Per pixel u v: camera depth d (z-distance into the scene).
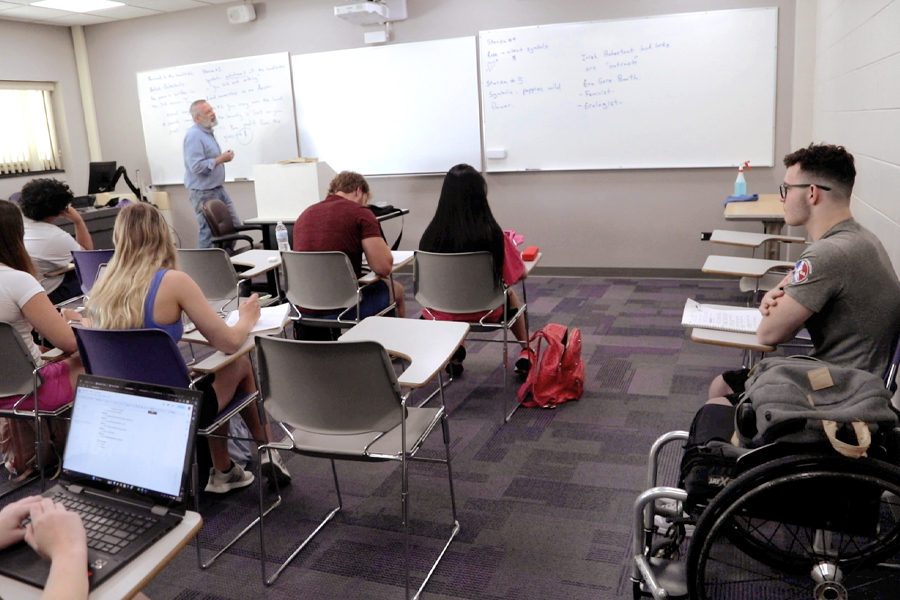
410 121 6.02
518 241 3.58
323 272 3.20
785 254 5.24
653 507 1.78
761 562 1.78
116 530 1.18
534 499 2.46
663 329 4.29
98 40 6.97
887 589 1.84
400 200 6.27
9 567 1.10
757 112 5.07
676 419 3.03
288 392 1.95
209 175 6.19
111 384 1.34
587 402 3.27
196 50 6.59
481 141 5.87
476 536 2.26
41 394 2.38
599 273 5.79
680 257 5.54
